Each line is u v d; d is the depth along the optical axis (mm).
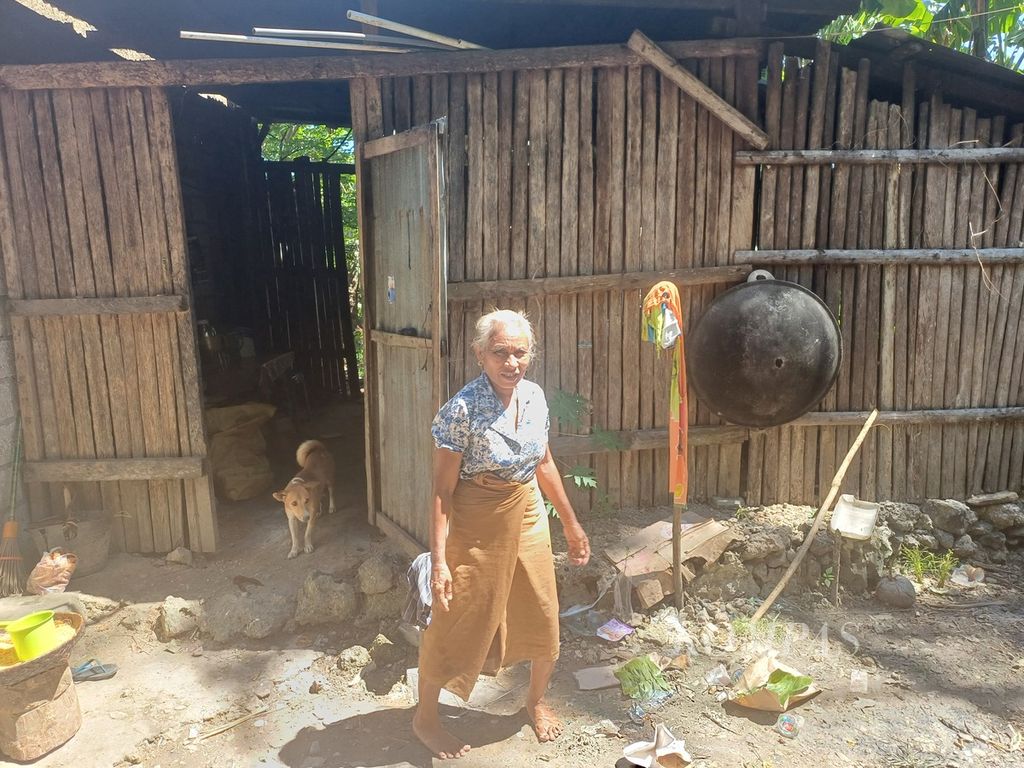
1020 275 4926
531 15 5023
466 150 4441
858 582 4426
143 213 4457
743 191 4633
